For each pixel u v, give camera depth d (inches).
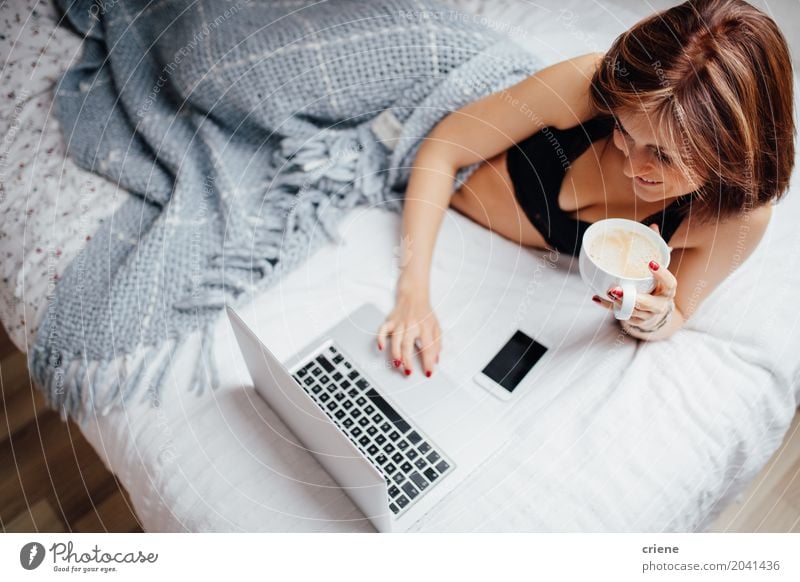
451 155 37.4
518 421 30.6
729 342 31.5
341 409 31.4
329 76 38.0
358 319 34.5
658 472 28.6
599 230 31.0
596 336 32.7
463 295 35.1
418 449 30.0
